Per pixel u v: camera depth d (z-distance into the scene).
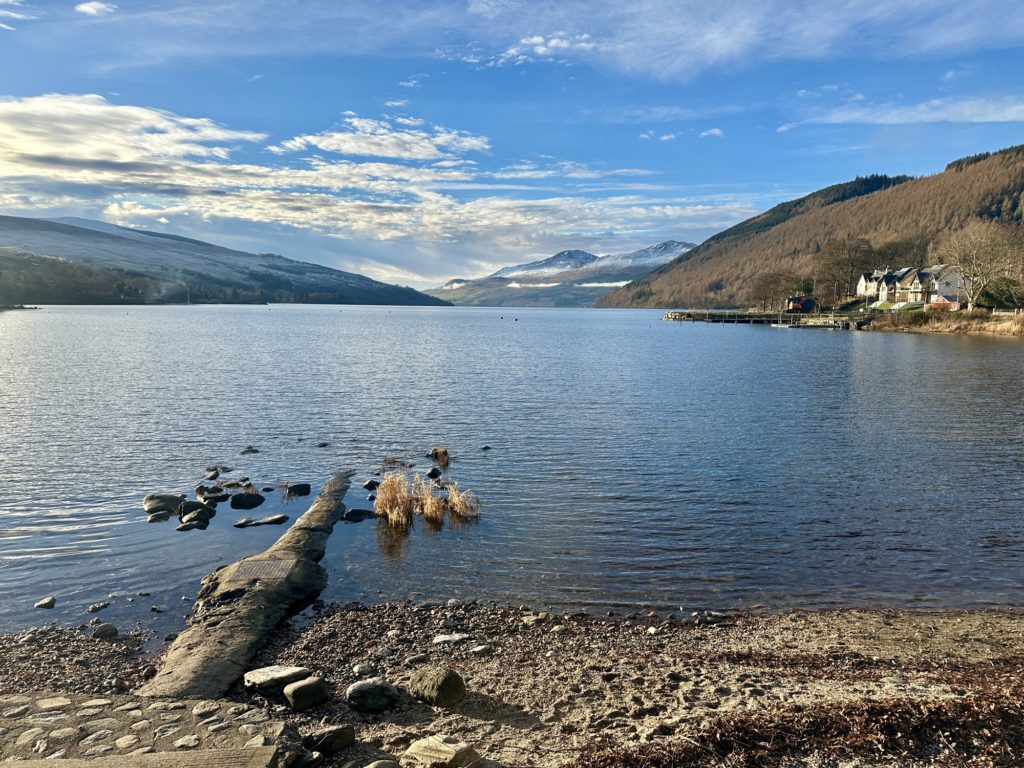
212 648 11.05
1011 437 29.91
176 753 7.50
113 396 39.88
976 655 11.08
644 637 11.98
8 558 15.59
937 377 52.16
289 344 85.06
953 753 7.74
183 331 107.94
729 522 18.52
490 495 21.16
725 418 34.62
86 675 10.47
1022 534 17.56
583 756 7.77
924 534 17.58
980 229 120.44
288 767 7.55
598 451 27.11
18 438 28.47
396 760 7.79
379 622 12.64
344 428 31.69
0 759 7.40
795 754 7.75
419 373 54.34
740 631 12.21
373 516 19.02
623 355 75.38
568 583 14.52
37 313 176.38
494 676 10.41
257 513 19.47
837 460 25.64
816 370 57.88
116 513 18.98
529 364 63.19
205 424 32.16
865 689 9.55
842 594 13.97
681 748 7.80
